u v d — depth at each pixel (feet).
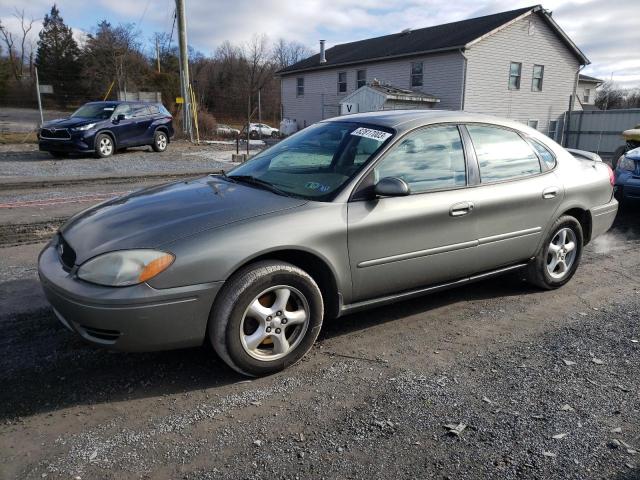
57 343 11.43
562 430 8.70
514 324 13.23
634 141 33.47
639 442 8.41
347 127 13.23
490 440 8.41
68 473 7.52
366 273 11.39
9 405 9.14
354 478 7.50
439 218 12.20
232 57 183.52
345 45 125.70
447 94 88.07
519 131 14.76
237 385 10.04
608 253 20.36
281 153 13.58
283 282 10.20
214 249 9.48
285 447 8.19
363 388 9.99
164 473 7.57
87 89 138.21
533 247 14.69
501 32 88.02
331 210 10.78
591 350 11.73
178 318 9.32
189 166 47.03
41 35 204.54
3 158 49.44
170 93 112.37
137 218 10.36
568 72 100.73
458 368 10.83
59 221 23.48
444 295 15.24
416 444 8.29
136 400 9.44
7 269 16.61
